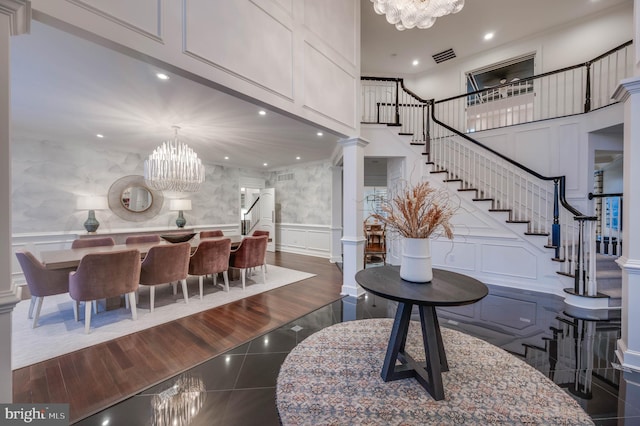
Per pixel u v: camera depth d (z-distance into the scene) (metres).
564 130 4.28
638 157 1.90
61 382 1.81
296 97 2.80
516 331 2.56
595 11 4.57
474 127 5.85
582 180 4.12
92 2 1.44
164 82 2.52
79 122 3.64
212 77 2.00
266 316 2.96
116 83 2.53
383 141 4.80
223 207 7.04
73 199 4.71
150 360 2.08
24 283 4.15
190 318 2.89
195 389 1.75
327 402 1.61
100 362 2.05
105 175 5.08
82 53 2.05
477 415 1.50
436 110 6.35
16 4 1.15
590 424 1.43
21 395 1.68
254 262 4.09
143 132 4.13
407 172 4.79
